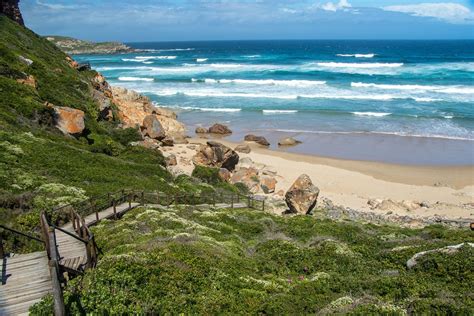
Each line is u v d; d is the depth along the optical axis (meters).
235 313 9.30
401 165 37.38
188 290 10.05
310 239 17.84
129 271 10.12
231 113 57.94
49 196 17.62
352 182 34.09
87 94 38.12
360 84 73.62
